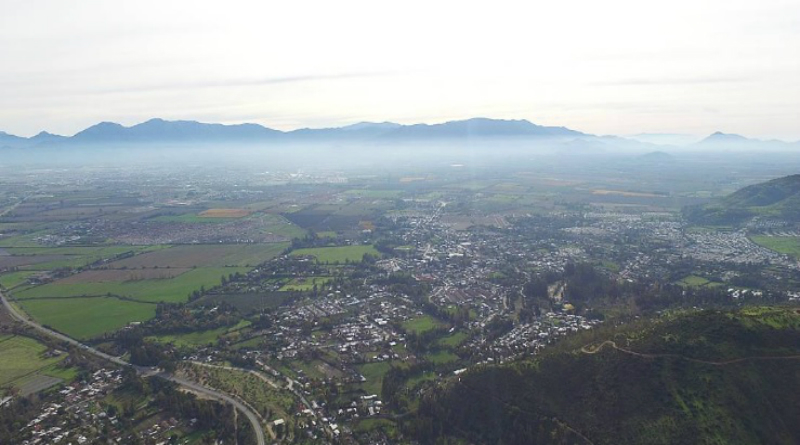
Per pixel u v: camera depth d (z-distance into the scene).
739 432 137.00
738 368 150.38
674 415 143.25
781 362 151.75
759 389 145.88
